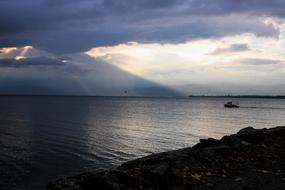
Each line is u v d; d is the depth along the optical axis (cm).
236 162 916
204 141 1084
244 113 12656
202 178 765
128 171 795
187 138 5394
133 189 704
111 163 3531
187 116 10575
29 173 3112
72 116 10288
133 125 7538
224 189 700
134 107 17862
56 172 3148
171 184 727
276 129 1256
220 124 7838
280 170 836
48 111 13088
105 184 698
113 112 12669
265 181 745
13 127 7081
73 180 806
